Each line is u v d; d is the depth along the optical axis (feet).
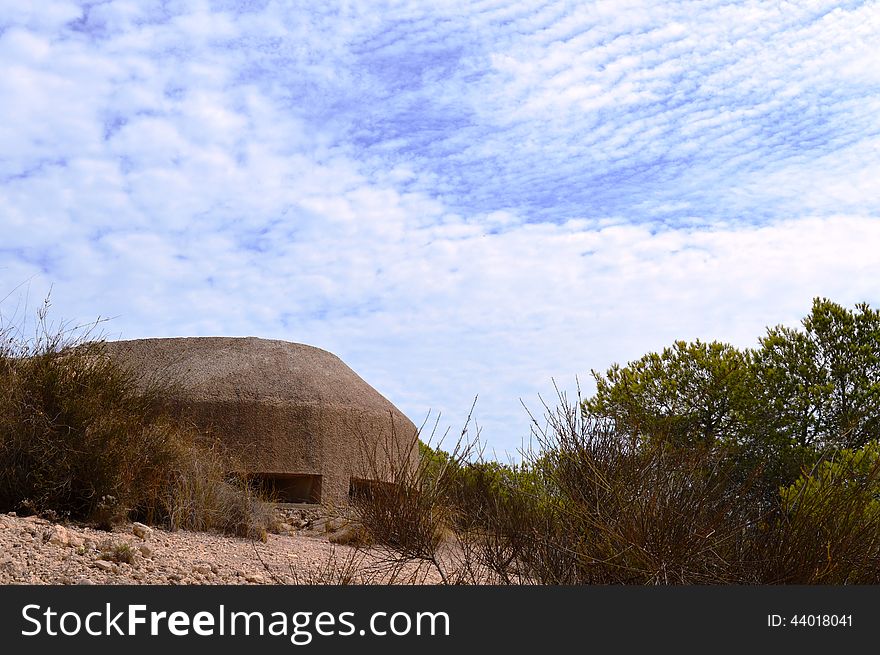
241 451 34.86
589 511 16.19
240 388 36.19
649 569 14.79
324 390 37.88
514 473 18.37
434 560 17.74
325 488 35.70
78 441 23.08
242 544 23.36
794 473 38.52
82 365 25.53
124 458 23.61
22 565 16.29
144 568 17.67
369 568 19.26
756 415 40.14
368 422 38.27
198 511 25.08
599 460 16.79
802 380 43.24
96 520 22.09
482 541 17.81
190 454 27.35
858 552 15.17
